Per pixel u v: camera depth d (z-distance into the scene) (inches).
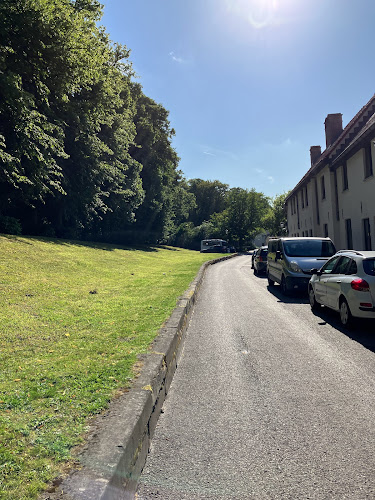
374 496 105.2
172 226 2343.8
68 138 970.7
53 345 215.5
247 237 3097.9
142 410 128.1
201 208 3988.7
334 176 868.6
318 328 320.5
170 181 2219.5
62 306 335.9
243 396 178.7
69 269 599.2
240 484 111.0
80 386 151.3
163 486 110.6
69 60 719.1
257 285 660.1
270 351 254.2
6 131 741.3
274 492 107.3
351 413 158.2
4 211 959.0
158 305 350.3
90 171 1051.9
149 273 737.0
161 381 174.2
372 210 660.7
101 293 431.8
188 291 455.8
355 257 319.3
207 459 125.0
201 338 295.7
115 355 193.5
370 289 290.2
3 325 251.3
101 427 115.7
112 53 1053.2
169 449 132.0
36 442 107.6
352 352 248.5
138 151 1828.2
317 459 123.9
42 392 144.7
